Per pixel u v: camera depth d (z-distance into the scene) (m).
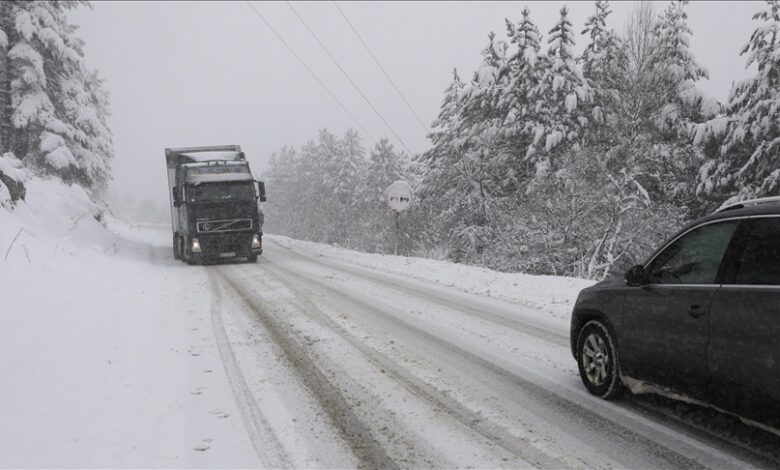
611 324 5.08
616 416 4.83
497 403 5.21
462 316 9.30
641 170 20.41
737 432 4.38
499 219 22.48
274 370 6.25
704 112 23.45
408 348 7.22
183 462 4.02
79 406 4.78
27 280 8.55
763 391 3.65
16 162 20.30
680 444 4.21
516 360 6.67
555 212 17.52
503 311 9.74
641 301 4.74
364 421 4.80
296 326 8.53
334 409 5.08
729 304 3.91
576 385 5.72
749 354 3.73
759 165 17.86
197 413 4.98
